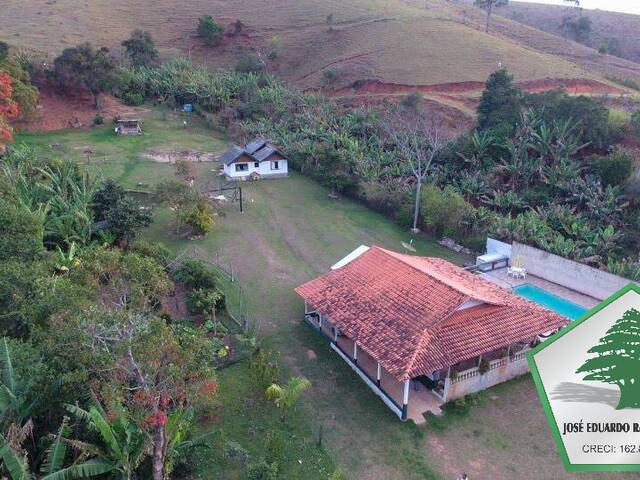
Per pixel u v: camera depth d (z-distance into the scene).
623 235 35.75
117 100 78.94
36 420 16.50
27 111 63.75
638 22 135.62
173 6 120.31
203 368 16.06
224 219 43.44
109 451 15.33
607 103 60.53
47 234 32.03
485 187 44.75
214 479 18.11
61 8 112.31
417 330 22.50
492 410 22.39
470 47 86.44
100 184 38.81
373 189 47.00
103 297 19.98
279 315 29.27
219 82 79.94
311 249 38.47
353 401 22.69
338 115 67.81
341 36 96.88
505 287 33.69
